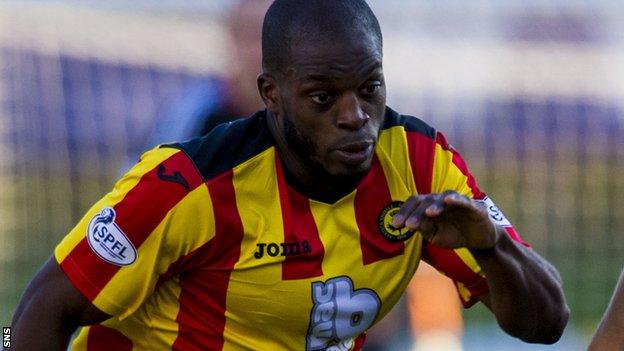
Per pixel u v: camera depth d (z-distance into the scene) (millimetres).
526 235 36469
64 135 36406
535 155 36406
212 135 12516
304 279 12367
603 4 37469
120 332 13156
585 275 36031
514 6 37531
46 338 12320
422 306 24375
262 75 12055
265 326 12602
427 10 37938
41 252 35688
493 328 30844
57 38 37281
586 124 36344
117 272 12172
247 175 12242
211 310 12609
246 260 12281
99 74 36875
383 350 21062
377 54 11445
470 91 36656
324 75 11305
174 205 12031
